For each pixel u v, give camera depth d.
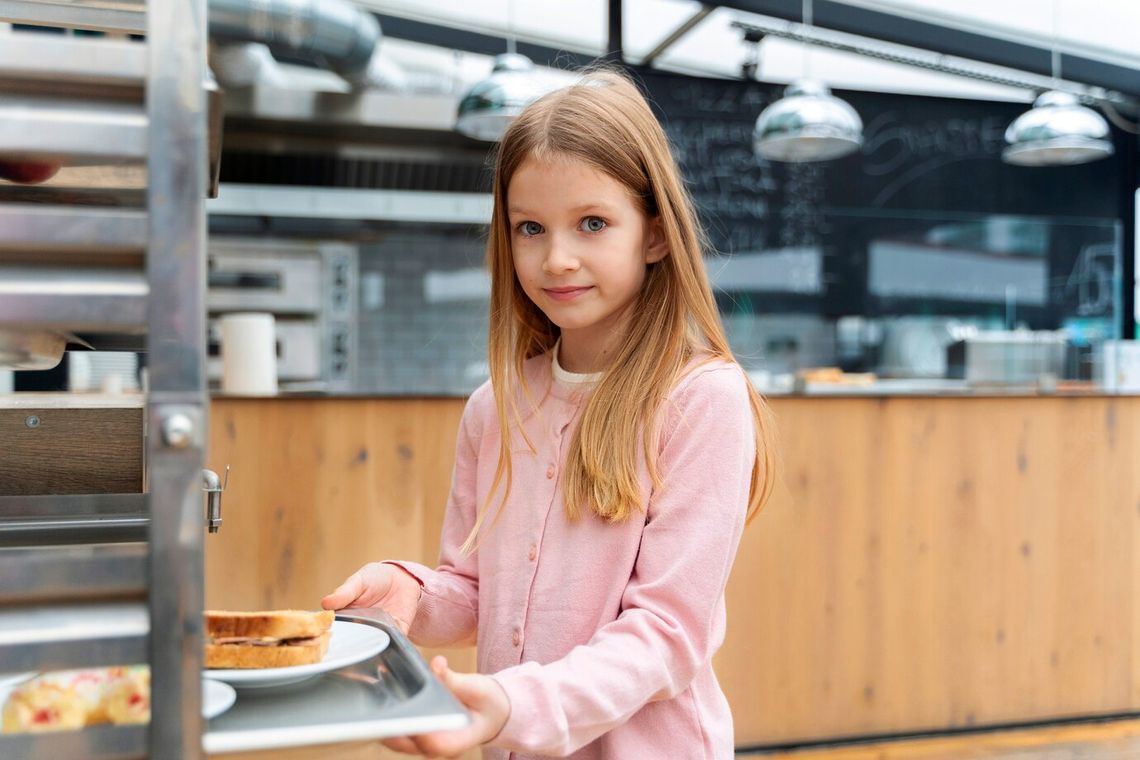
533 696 0.62
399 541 2.17
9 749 0.43
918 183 5.41
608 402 0.82
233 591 2.10
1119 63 5.29
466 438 0.99
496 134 3.37
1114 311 5.69
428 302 5.29
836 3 4.89
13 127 0.43
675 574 0.74
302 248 4.70
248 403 2.10
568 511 0.82
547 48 5.13
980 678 2.50
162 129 0.43
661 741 0.77
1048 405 2.54
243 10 3.44
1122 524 2.59
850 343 5.38
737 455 0.79
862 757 2.36
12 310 0.43
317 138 4.29
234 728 0.48
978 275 5.53
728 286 5.19
